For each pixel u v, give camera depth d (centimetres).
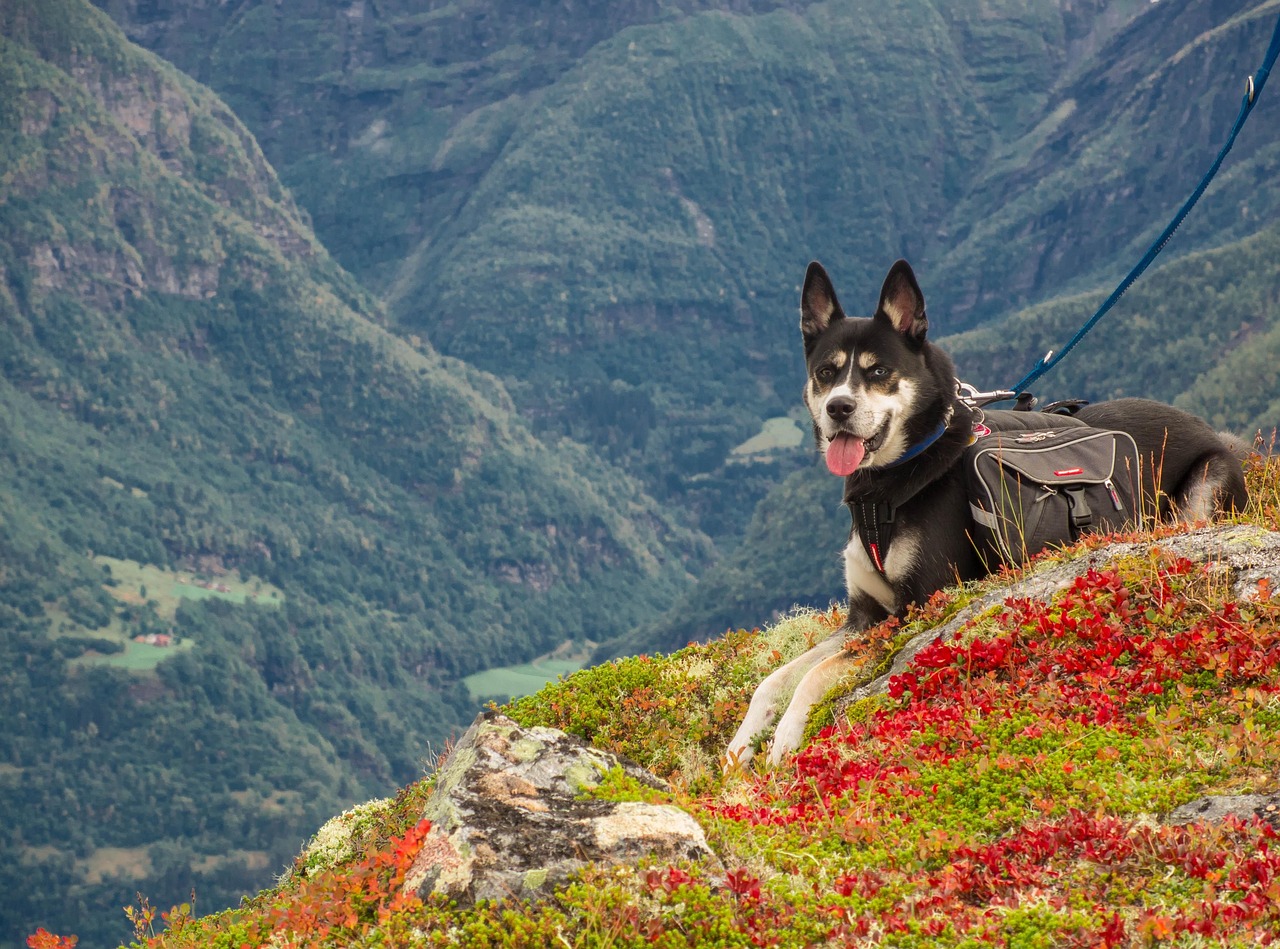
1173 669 412
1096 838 385
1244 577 423
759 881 385
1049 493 454
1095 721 408
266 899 454
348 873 397
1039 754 402
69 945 409
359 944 383
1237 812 387
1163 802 391
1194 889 377
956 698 422
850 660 447
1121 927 370
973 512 454
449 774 408
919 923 376
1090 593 429
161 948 416
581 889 381
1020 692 418
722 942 376
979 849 388
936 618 445
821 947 377
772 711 452
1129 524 454
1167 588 424
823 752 421
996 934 373
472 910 381
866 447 454
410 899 384
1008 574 447
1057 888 382
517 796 397
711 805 410
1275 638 409
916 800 402
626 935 376
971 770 404
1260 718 400
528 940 376
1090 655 419
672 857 388
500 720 412
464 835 391
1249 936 369
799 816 402
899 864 389
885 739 418
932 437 455
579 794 398
